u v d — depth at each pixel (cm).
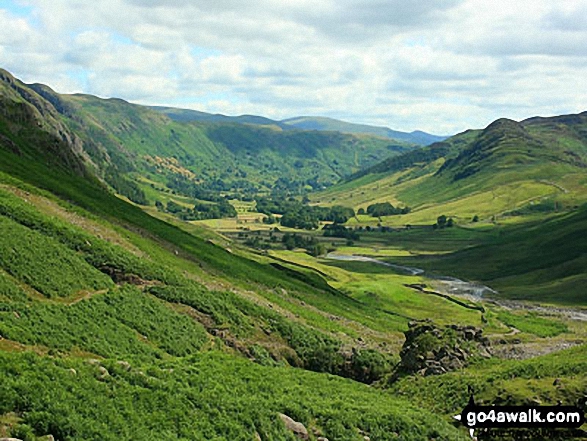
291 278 12081
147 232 9919
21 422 2050
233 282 8962
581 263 19362
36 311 3834
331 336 7338
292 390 4025
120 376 2827
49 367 2519
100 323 4275
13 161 10369
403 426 3619
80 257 5875
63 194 9562
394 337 9219
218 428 2669
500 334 10925
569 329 12619
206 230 18400
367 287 14912
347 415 3534
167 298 5941
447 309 14125
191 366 3872
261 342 6006
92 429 2156
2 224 5309
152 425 2444
